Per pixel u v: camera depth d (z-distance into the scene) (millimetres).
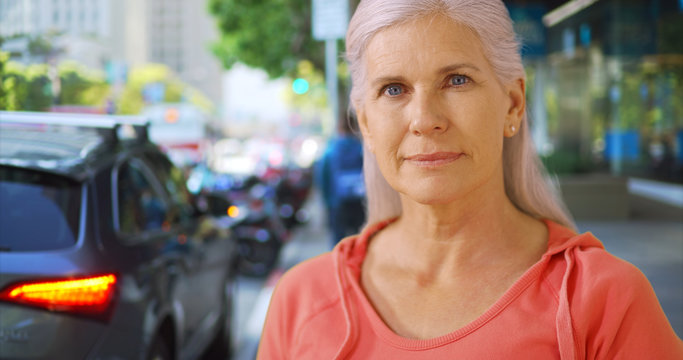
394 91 951
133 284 2967
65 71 7586
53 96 6914
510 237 999
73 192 2947
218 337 4781
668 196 15078
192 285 3887
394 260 1039
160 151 4305
